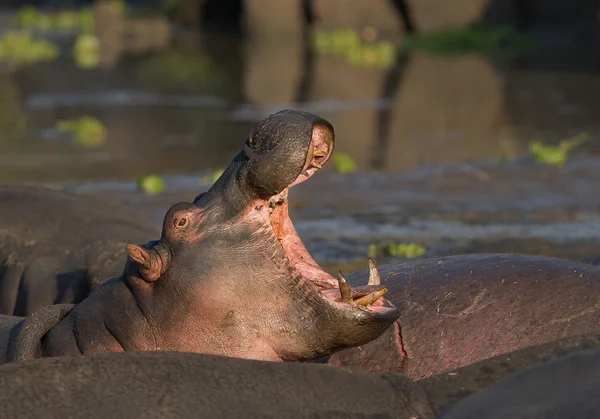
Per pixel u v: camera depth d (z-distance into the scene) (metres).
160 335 7.58
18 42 45.56
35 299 11.08
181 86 34.31
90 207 12.42
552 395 5.88
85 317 7.93
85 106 29.97
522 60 40.06
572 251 14.38
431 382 6.74
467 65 38.94
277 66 39.38
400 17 49.16
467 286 8.75
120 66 39.91
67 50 45.56
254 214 7.43
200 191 18.80
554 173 19.89
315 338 7.31
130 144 24.06
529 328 8.37
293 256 7.54
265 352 7.43
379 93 32.19
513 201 17.86
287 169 7.10
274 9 50.81
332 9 49.22
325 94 32.16
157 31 54.28
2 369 6.21
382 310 7.25
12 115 28.33
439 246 14.91
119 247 11.52
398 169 20.67
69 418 5.92
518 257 9.08
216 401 6.14
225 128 26.23
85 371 6.23
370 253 14.52
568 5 47.38
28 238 11.63
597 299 8.46
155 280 7.59
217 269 7.39
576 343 7.05
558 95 30.98
